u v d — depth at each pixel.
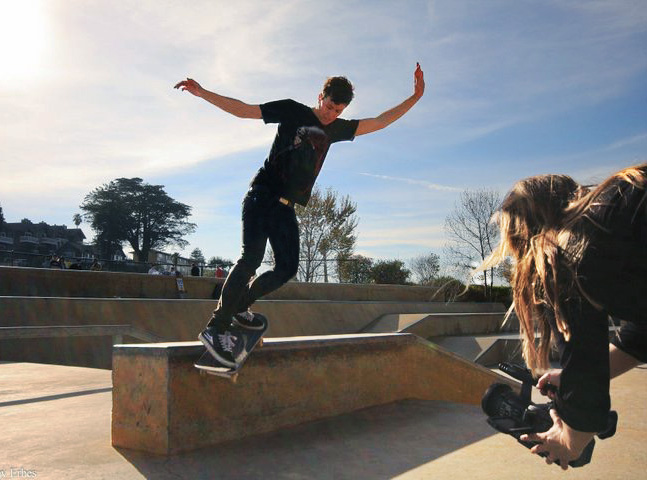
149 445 3.28
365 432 4.00
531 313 1.57
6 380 6.35
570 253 1.40
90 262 24.41
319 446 3.60
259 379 3.82
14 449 3.33
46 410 4.52
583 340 1.37
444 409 4.82
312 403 4.23
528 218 1.57
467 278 1.75
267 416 3.86
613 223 1.37
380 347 4.96
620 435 4.17
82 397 5.16
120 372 3.43
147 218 79.25
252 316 3.21
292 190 3.17
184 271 28.00
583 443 1.43
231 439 3.59
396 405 4.94
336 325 15.82
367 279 31.64
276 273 3.17
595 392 1.36
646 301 1.36
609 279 1.36
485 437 3.93
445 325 15.68
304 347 4.18
